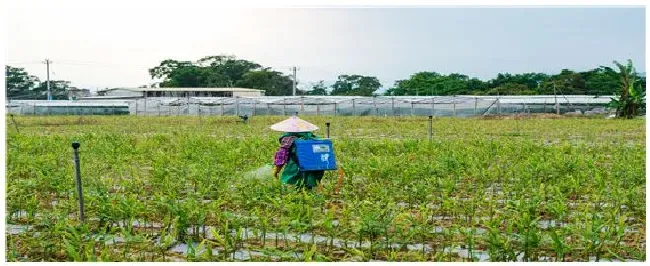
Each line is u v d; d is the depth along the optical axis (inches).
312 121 1526.8
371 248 257.4
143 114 2140.7
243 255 261.0
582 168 462.0
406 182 382.0
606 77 2544.3
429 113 1990.7
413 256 254.2
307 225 265.4
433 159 553.3
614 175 418.3
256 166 491.2
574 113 1897.1
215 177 392.2
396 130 1104.2
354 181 416.8
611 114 1836.9
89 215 317.7
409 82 3100.4
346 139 742.5
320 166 362.9
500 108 1932.8
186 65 3528.5
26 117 1792.6
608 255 253.4
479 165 466.6
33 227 302.4
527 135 965.2
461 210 323.6
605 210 320.2
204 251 258.4
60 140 741.3
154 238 282.0
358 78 3491.6
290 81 3474.4
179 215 278.4
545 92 2637.8
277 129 368.2
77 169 292.4
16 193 338.0
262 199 333.4
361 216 272.1
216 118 1706.4
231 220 294.2
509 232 255.6
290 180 372.8
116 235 274.2
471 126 1221.1
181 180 395.2
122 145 652.1
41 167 455.5
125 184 383.6
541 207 328.8
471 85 3006.9
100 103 2164.1
